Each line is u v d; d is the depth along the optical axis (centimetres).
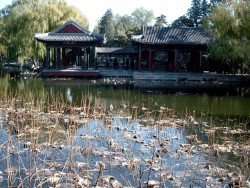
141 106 2116
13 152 1074
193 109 2039
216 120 1706
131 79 4359
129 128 1467
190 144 1230
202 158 1079
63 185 828
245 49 3178
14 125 1441
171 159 1059
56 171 916
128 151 1126
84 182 836
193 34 4612
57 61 4688
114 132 1384
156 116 1770
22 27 4719
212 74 4228
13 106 1880
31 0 4912
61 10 5144
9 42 4828
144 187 845
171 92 2966
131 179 894
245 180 905
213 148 1173
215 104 2266
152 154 1102
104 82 3922
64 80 4084
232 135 1391
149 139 1288
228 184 877
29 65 5750
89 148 1128
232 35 3459
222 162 1048
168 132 1414
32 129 1363
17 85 3319
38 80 3981
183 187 850
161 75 4328
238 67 4303
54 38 4481
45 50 4894
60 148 1141
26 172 908
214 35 3584
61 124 1520
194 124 1583
